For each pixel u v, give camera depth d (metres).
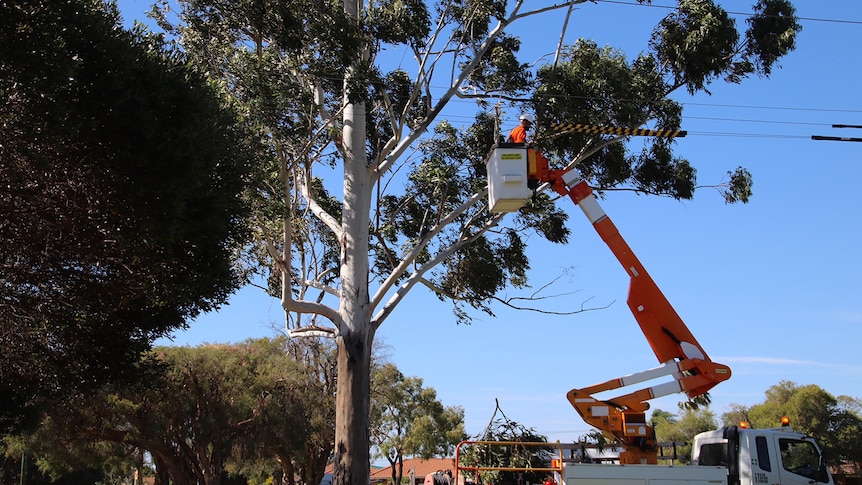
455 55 16.98
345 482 14.35
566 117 16.73
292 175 17.23
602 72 16.64
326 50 14.57
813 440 12.10
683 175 18.81
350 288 15.53
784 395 61.12
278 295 18.73
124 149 10.13
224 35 15.00
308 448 36.69
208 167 11.07
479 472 11.90
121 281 11.80
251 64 14.63
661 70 17.92
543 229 20.08
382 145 18.70
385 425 60.34
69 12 10.04
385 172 16.44
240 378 31.20
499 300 19.50
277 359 33.19
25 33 9.39
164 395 29.61
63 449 30.69
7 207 10.34
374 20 15.26
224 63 14.92
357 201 15.91
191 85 11.32
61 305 11.80
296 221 16.83
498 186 11.37
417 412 63.41
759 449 12.00
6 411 17.72
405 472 77.06
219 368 31.06
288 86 14.45
